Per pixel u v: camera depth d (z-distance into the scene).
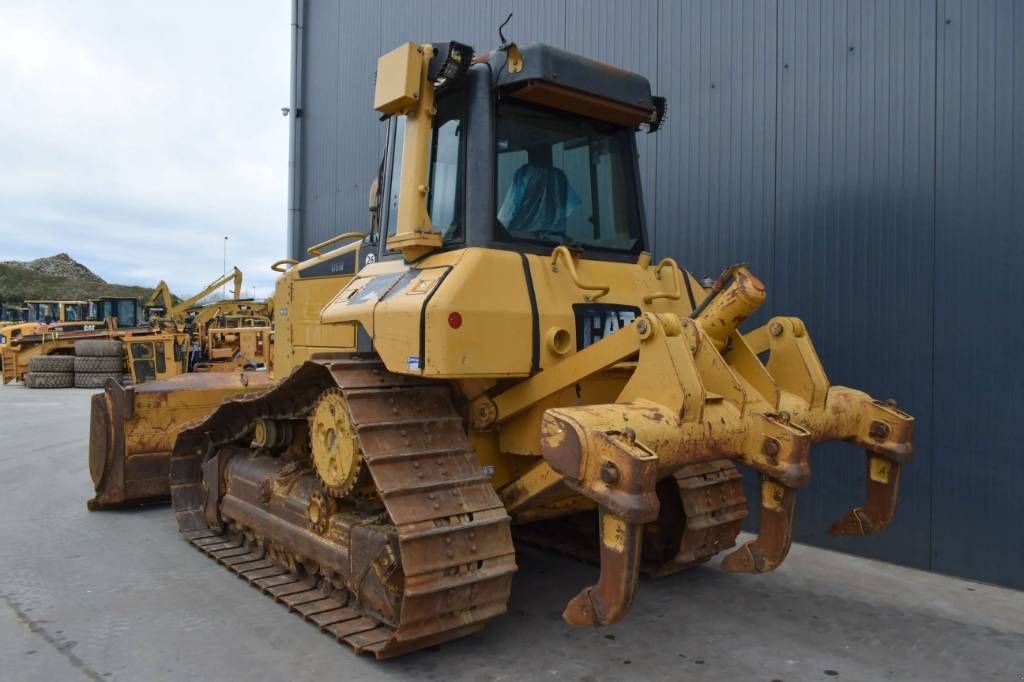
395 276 4.35
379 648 3.65
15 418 13.62
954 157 5.18
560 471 3.27
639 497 3.01
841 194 5.77
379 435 3.80
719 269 6.55
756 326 6.31
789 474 3.46
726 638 4.20
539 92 4.28
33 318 30.81
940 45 5.25
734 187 6.44
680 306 4.75
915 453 5.39
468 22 9.21
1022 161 4.89
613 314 4.36
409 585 3.46
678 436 3.35
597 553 5.44
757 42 6.28
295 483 4.94
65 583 5.04
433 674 3.72
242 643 4.07
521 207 4.33
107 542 6.02
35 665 3.80
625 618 4.47
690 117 6.77
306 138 12.57
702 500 4.64
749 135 6.34
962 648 4.08
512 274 4.04
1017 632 4.30
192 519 6.23
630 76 4.67
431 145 4.42
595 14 7.59
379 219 5.02
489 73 4.24
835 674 3.77
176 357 20.75
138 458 6.96
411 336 3.85
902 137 5.43
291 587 4.77
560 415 3.29
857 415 4.37
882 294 5.54
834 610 4.62
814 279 5.92
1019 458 4.93
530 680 3.66
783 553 3.56
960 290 5.16
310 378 4.49
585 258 4.55
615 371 4.34
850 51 5.71
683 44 6.81
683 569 5.24
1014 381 4.94
